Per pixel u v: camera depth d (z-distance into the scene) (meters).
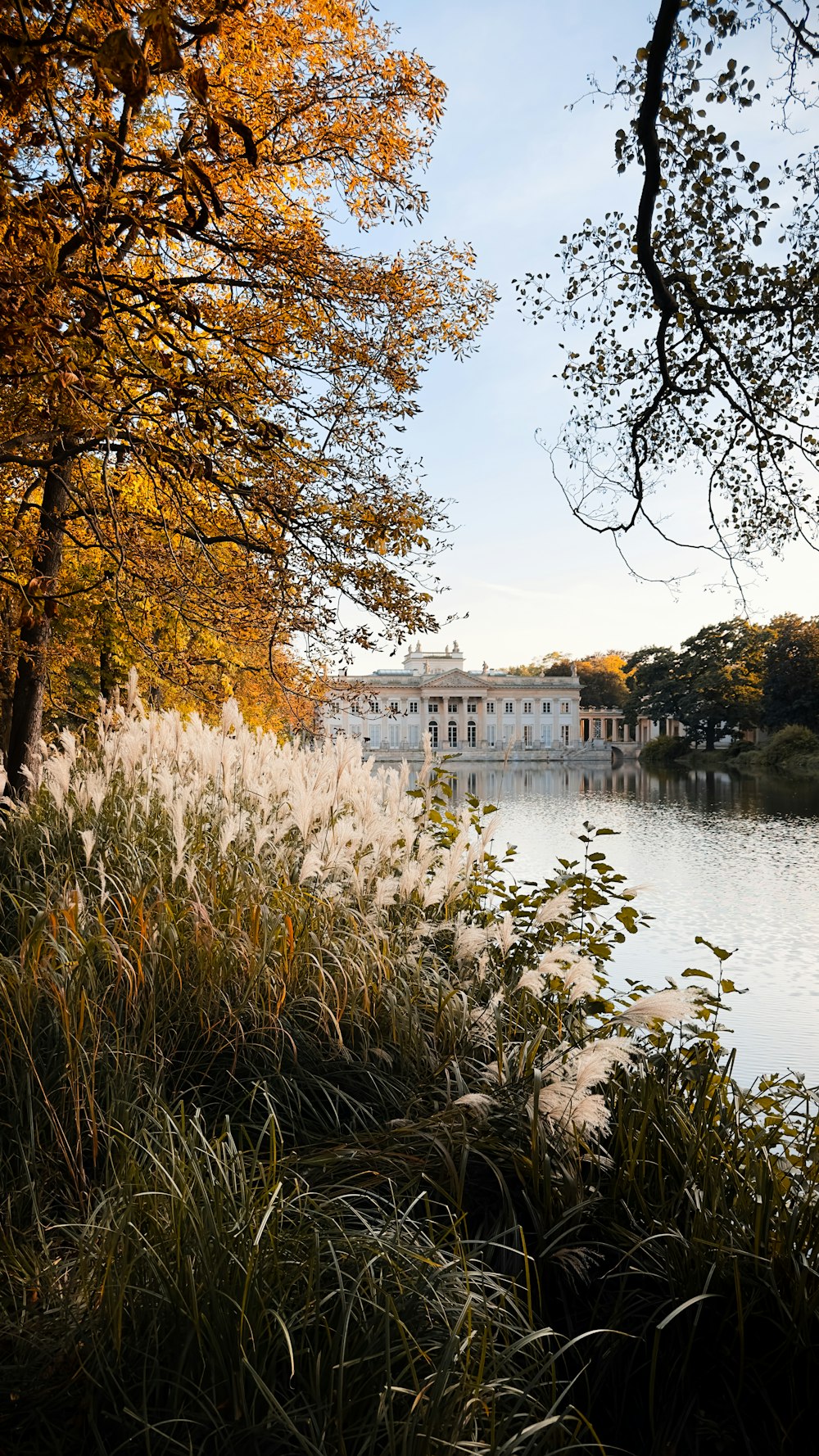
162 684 14.54
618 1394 3.54
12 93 4.10
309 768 9.35
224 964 5.29
